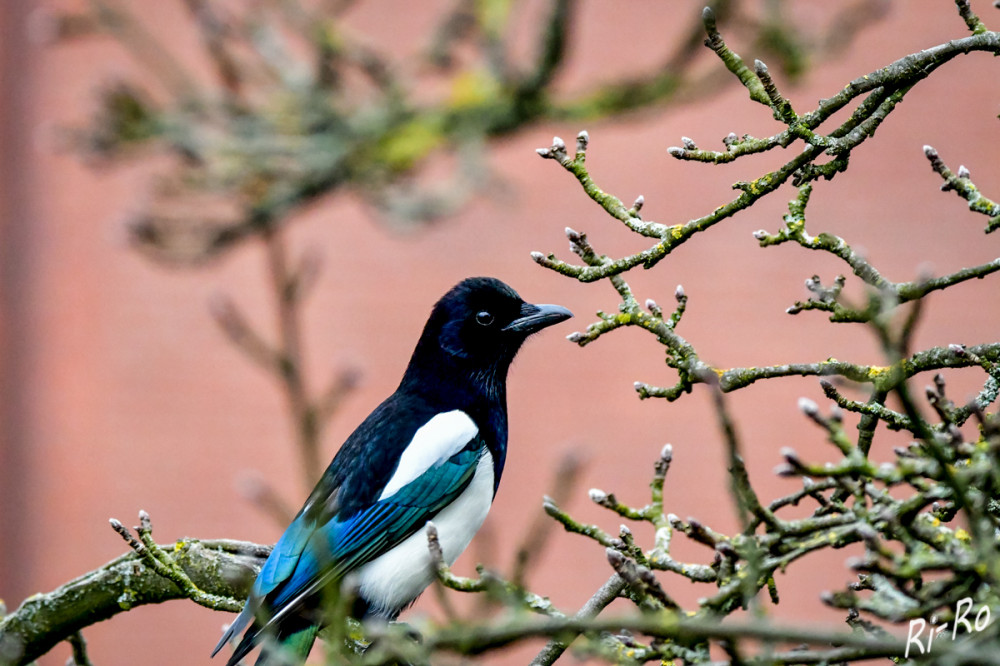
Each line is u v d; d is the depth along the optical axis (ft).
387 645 13.44
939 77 52.60
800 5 51.26
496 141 44.09
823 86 52.85
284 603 22.44
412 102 43.68
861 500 13.71
